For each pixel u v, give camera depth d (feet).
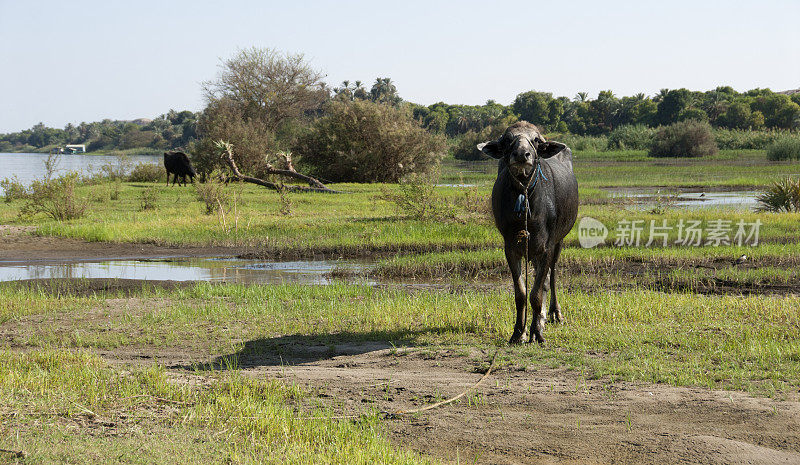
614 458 13.99
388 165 130.11
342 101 135.44
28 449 12.92
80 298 36.78
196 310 31.58
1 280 44.04
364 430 15.31
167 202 89.30
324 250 53.31
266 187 110.73
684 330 25.40
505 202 23.59
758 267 42.22
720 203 84.33
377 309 30.37
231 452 13.52
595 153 247.70
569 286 37.58
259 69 169.68
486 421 16.29
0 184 94.02
